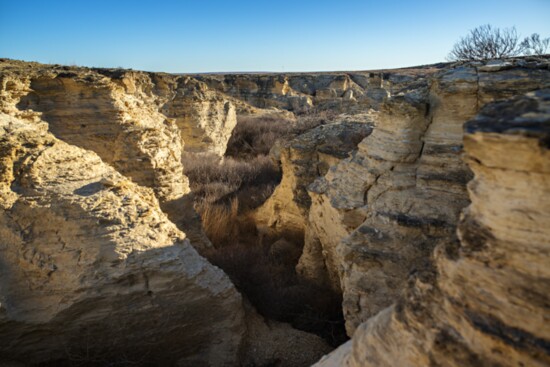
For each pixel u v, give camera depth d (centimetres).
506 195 294
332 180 902
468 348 297
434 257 363
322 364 461
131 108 1162
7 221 641
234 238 1327
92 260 621
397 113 728
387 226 667
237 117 3594
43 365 639
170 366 706
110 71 1734
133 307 641
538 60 689
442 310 322
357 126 1325
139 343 669
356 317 643
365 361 366
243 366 734
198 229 1170
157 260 646
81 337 638
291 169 1301
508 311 284
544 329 270
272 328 829
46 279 624
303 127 2020
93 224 643
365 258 649
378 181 733
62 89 1010
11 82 904
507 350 278
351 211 763
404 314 348
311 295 952
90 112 1030
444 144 680
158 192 1086
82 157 756
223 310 714
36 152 700
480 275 302
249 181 1948
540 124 274
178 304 669
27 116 920
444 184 654
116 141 1048
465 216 342
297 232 1327
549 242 276
